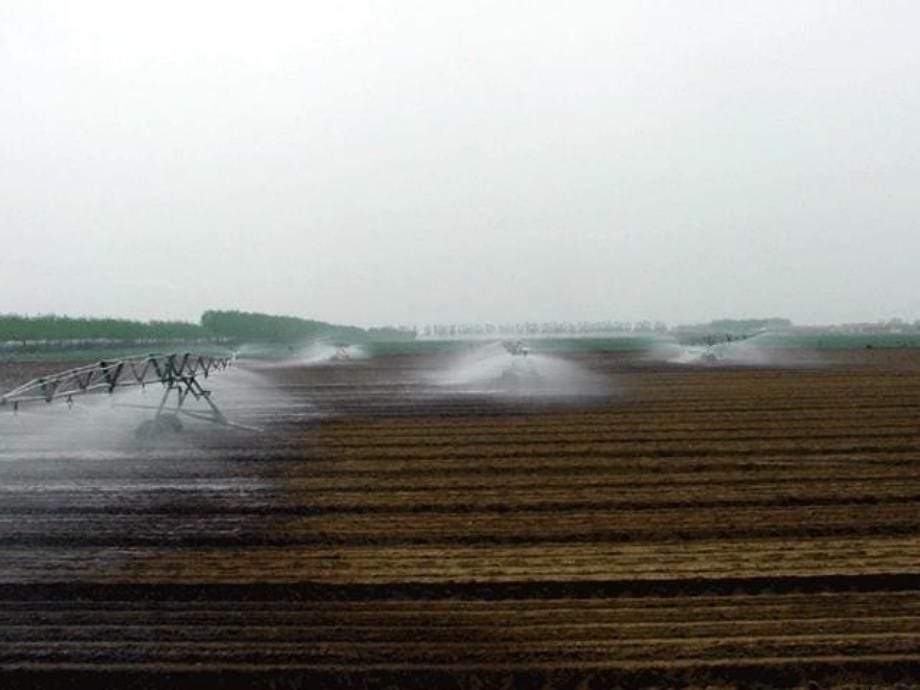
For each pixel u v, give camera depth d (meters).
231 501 10.42
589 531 8.70
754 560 7.53
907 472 11.87
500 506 10.01
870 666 5.28
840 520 9.04
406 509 9.93
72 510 9.94
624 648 5.60
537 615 6.23
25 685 5.24
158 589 6.95
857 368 37.22
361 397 25.67
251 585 7.02
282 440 16.02
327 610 6.41
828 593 6.65
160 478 12.05
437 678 5.27
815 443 14.68
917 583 6.86
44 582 7.13
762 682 5.14
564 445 14.91
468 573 7.29
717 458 13.23
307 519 9.42
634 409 20.80
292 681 5.26
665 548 7.98
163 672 5.38
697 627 5.93
